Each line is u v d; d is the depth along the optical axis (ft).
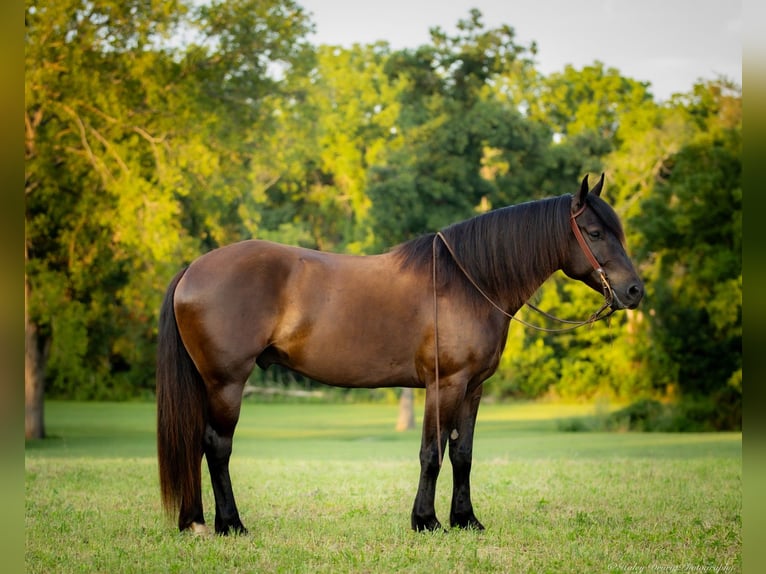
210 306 18.83
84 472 32.40
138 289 66.69
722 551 18.29
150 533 19.69
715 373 83.20
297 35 71.67
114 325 87.35
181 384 18.97
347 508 23.43
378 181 77.20
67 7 61.31
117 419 81.87
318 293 19.29
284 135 79.36
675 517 22.13
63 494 25.99
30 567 16.65
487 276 19.75
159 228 62.18
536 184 80.07
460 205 74.95
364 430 76.07
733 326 81.87
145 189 62.23
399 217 74.23
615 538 19.57
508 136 76.18
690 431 76.95
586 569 16.62
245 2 68.64
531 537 19.52
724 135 86.02
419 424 84.12
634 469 33.86
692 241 84.02
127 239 62.59
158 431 18.94
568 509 23.34
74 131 62.69
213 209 71.31
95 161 61.31
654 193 85.46
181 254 68.08
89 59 64.23
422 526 19.57
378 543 18.67
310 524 20.88
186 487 18.94
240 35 68.33
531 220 19.98
